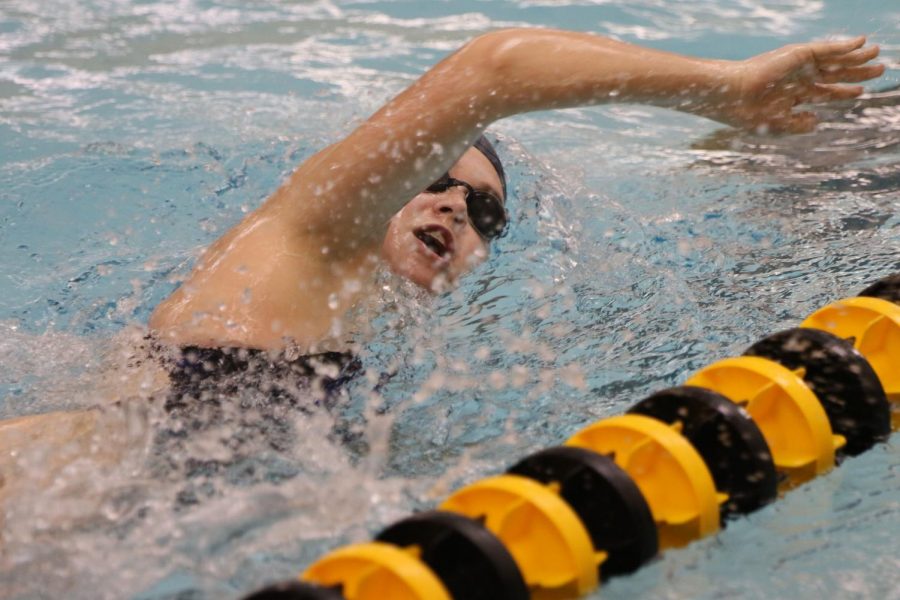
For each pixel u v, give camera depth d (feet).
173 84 32.17
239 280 15.69
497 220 20.85
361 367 15.76
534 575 10.43
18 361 16.74
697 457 11.87
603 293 18.97
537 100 15.47
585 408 15.07
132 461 13.09
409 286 18.37
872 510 12.41
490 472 13.41
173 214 23.24
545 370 16.19
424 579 9.38
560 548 10.52
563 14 38.75
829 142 26.86
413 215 19.39
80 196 23.99
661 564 11.32
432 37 36.78
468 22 38.40
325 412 14.47
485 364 16.35
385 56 34.88
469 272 19.79
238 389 14.51
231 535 11.89
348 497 12.68
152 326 16.02
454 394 15.40
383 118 15.72
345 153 15.76
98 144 26.96
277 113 29.55
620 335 17.33
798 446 12.98
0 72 33.09
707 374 13.80
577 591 10.43
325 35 37.22
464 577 9.84
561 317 18.03
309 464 13.33
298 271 15.85
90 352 16.85
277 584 9.28
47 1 40.91
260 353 14.98
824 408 13.64
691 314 17.98
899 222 21.52
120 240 22.03
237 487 12.75
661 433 11.98
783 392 13.12
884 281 16.06
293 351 15.20
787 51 17.33
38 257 21.29
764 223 21.91
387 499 12.69
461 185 20.18
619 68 15.74
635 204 23.39
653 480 11.88
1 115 29.40
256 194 24.29
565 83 15.48
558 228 21.83
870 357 14.65
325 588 9.14
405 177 15.55
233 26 38.47
